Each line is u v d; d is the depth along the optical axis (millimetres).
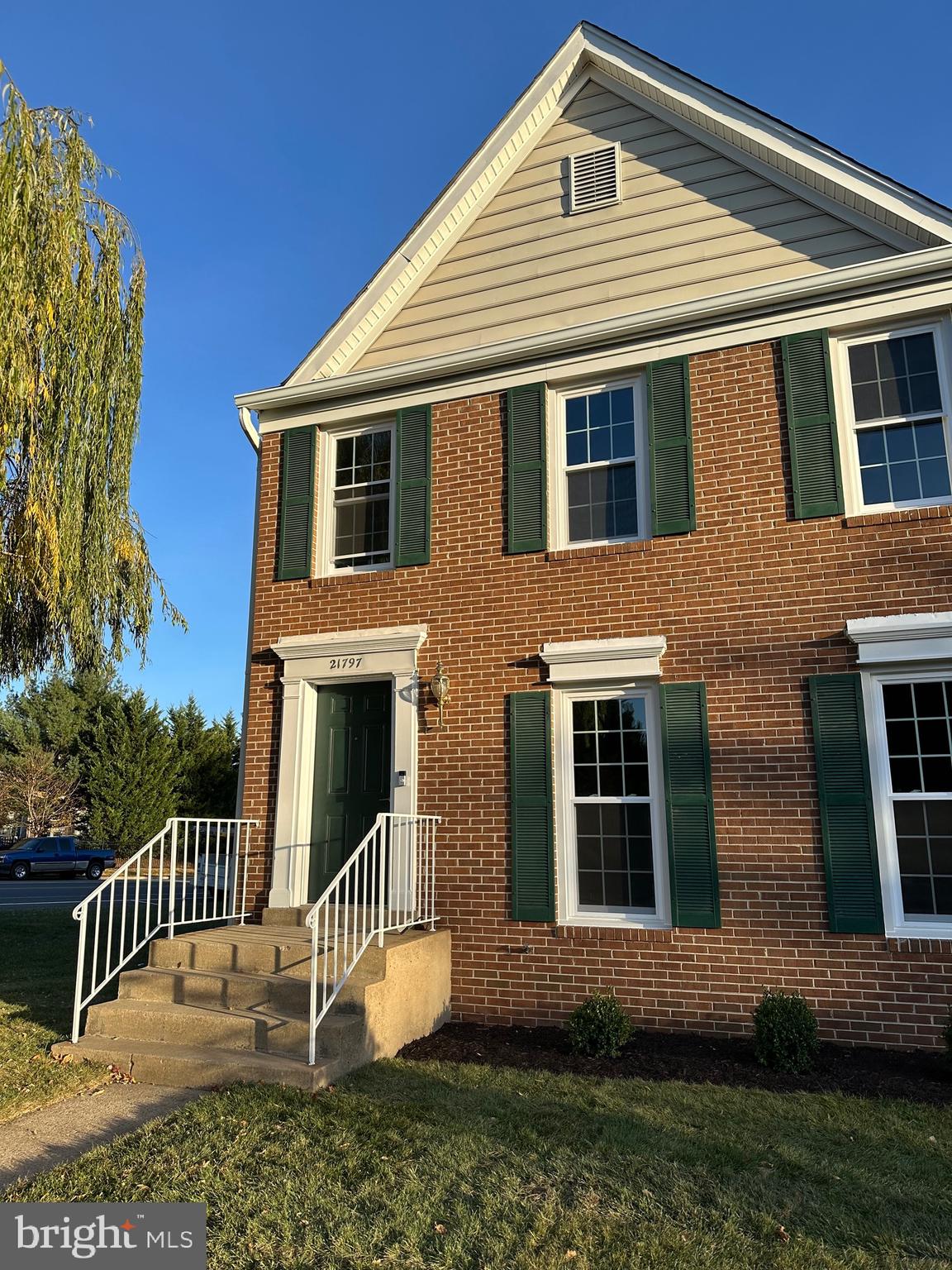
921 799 6609
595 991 7078
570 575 7863
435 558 8398
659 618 7504
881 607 6867
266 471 9398
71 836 35156
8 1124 4785
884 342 7434
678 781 7152
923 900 6516
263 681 8867
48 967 9594
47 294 6820
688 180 8328
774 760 6949
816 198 7848
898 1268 3348
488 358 8445
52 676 9344
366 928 6375
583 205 8664
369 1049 5934
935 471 7113
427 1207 3768
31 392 6602
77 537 7062
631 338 8062
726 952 6809
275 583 9039
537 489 8125
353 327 9211
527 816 7551
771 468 7402
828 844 6664
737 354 7699
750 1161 4262
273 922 7996
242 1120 4703
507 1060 6141
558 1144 4426
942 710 6664
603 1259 3379
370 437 9211
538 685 7773
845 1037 6422
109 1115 4934
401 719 8148
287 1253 3418
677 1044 6512
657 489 7719
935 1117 4891
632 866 7332
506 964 7395
